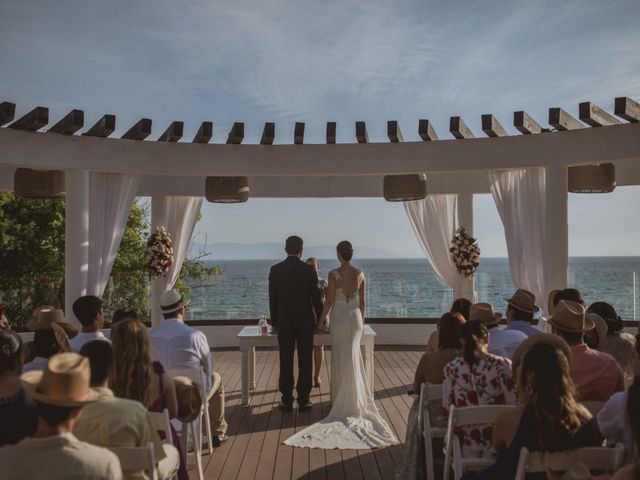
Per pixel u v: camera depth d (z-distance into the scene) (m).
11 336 2.70
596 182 6.82
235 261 172.38
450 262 9.51
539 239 7.18
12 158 6.32
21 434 2.65
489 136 6.84
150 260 8.36
